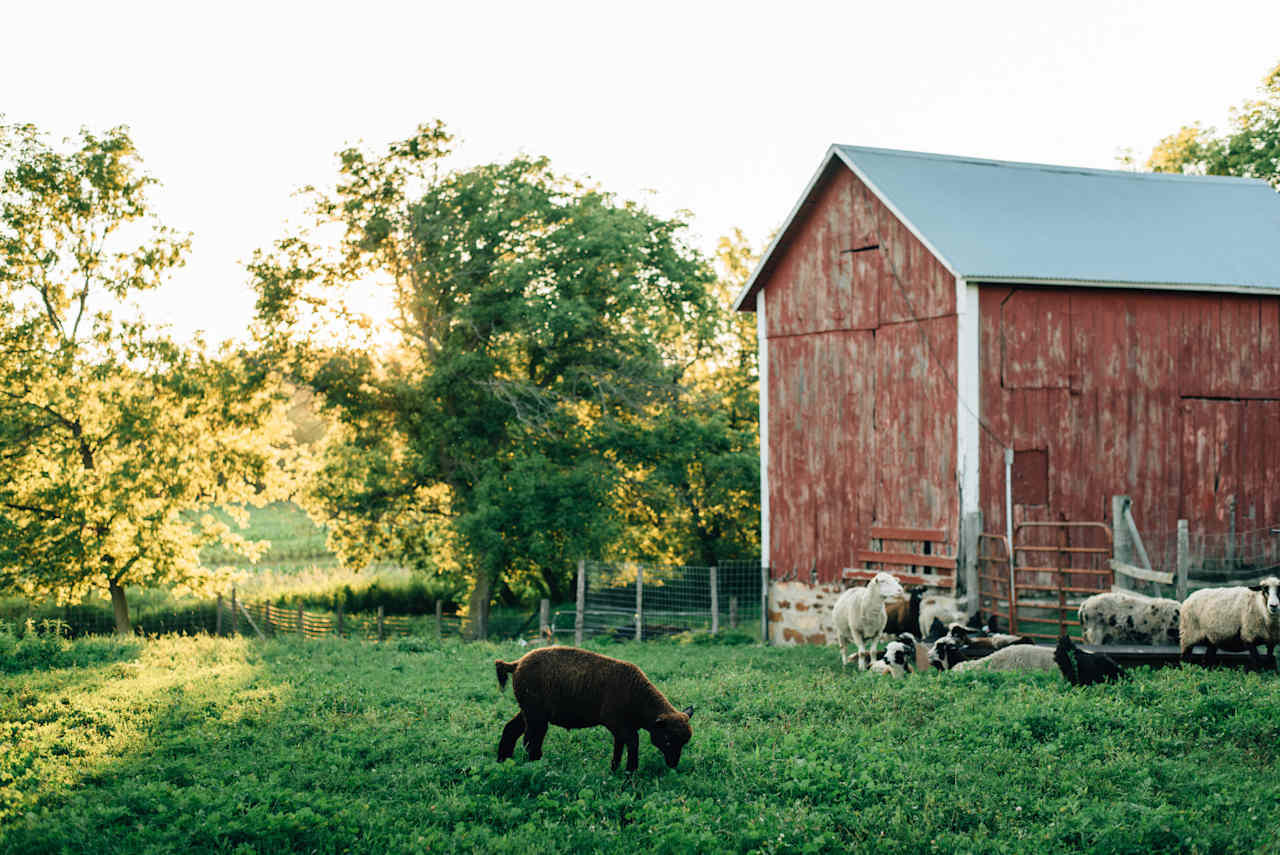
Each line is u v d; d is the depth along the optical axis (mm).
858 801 8469
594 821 8219
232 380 31438
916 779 8945
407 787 9305
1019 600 19109
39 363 30109
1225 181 25031
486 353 31750
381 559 35031
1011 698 11867
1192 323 20797
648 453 32594
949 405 19484
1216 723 10219
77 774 9836
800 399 23062
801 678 14922
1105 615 15766
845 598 17172
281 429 34250
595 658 9664
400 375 32688
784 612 23172
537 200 32219
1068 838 7598
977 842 7523
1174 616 15406
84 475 29219
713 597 24891
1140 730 10078
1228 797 8180
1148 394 20406
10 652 18031
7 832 8062
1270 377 21453
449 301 32312
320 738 11242
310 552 55219
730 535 40062
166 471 29828
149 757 10562
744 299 24641
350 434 34156
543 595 41312
